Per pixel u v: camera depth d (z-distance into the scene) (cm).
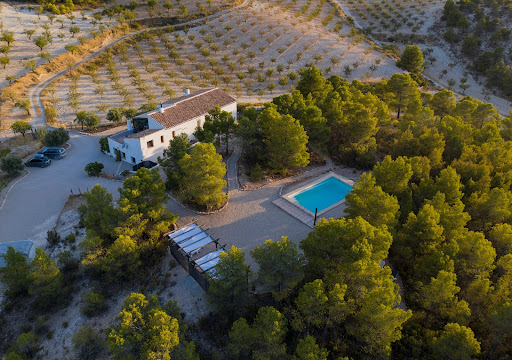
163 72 10712
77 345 3247
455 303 3145
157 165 6122
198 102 6881
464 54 12575
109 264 3781
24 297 3944
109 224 4009
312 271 3394
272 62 11675
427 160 4884
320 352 2825
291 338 3297
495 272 3712
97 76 10125
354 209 4025
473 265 3434
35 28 11662
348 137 6219
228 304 3366
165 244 4234
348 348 3170
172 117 6347
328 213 4856
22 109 8181
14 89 8762
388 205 3794
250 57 11738
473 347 2705
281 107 6041
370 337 2927
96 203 4247
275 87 10425
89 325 3597
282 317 2992
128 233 3903
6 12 12294
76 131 7512
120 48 11550
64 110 8406
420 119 6059
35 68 9725
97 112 8450
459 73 11994
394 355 3144
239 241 4341
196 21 13838
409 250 3775
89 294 3666
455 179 4309
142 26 13150
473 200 4303
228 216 4784
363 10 17000
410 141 5447
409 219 3844
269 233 4478
